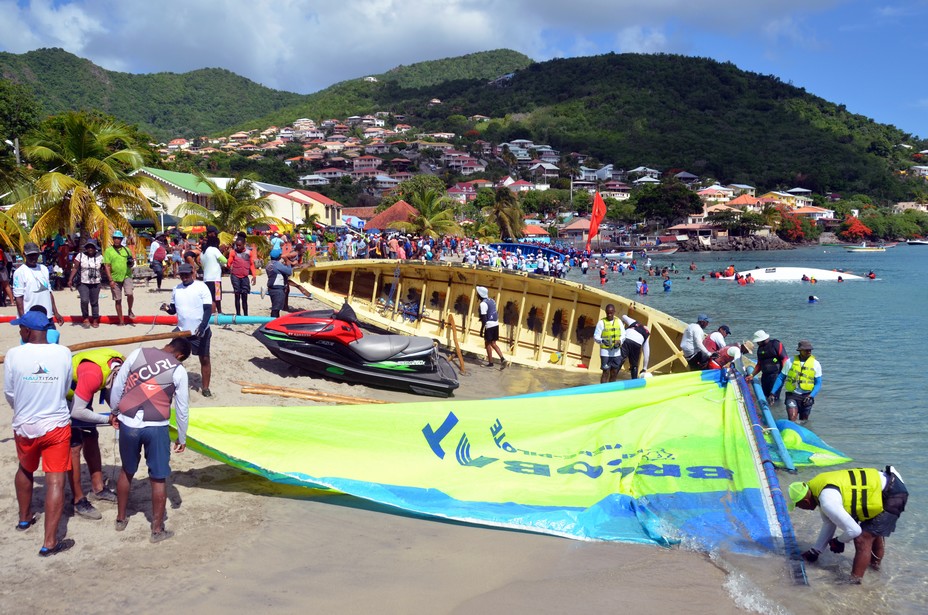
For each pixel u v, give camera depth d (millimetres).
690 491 7516
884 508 6062
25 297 11469
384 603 5410
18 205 20797
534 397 9000
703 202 133125
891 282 45719
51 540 5703
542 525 6891
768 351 12492
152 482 6121
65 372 5762
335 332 11656
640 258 87062
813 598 5781
